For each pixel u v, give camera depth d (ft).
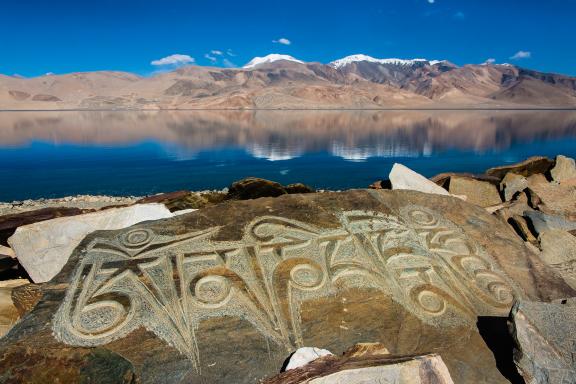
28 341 11.00
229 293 13.10
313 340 12.03
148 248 14.82
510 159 73.72
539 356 10.56
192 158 75.05
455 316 13.52
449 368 11.62
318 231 16.42
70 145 93.97
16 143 97.81
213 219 16.70
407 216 18.19
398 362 9.32
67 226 18.11
